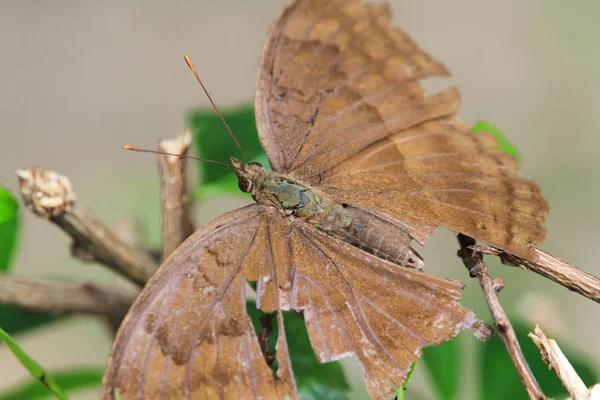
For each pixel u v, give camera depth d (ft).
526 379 1.11
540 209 1.14
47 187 1.15
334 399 1.16
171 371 1.13
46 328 1.21
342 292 1.15
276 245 1.16
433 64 1.16
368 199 1.17
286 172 1.18
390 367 1.14
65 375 1.17
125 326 1.13
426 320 1.14
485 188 1.16
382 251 1.16
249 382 1.14
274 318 1.16
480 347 1.20
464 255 1.14
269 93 1.17
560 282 1.13
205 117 1.21
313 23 1.15
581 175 1.67
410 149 1.17
